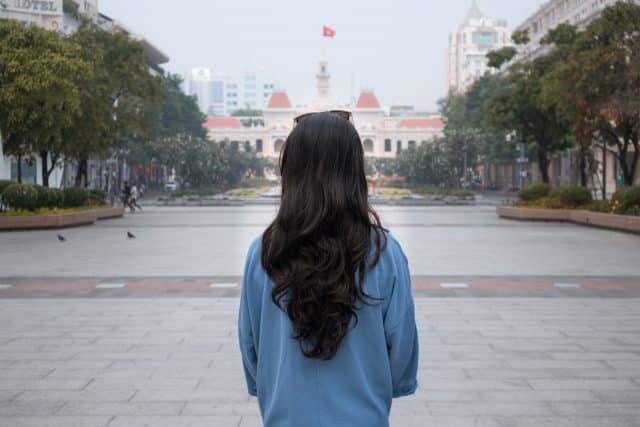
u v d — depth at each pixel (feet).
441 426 14.98
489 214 109.09
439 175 209.77
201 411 15.97
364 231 6.42
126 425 15.08
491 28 566.77
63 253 51.11
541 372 19.07
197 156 185.16
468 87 260.01
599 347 21.95
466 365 19.83
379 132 456.45
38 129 80.64
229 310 28.43
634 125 76.18
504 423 15.15
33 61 76.02
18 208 77.97
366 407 6.11
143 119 111.65
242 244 58.49
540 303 29.99
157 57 282.77
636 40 75.66
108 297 31.71
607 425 15.03
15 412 15.89
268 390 6.41
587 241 60.90
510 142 173.37
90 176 198.29
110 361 20.33
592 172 88.02
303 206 6.41
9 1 139.23
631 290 33.58
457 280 36.70
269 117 474.90
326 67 454.40
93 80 94.73
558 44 103.91
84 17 103.76
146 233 71.36
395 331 6.39
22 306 29.43
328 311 5.99
